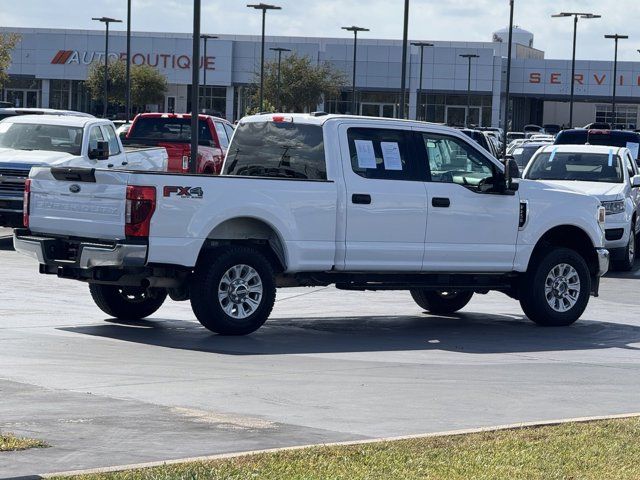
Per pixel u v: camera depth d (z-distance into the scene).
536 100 145.50
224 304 16.31
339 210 16.94
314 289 23.28
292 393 12.31
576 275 19.11
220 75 118.81
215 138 35.69
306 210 16.70
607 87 128.25
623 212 28.05
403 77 50.12
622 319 20.12
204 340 16.05
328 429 10.55
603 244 19.67
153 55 118.25
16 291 20.34
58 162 27.56
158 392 12.07
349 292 22.92
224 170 18.23
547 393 12.87
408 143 17.66
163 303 19.72
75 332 16.28
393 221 17.34
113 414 10.83
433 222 17.67
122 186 15.59
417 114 99.12
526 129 117.88
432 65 119.88
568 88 128.75
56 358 13.98
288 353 15.24
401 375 13.76
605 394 12.94
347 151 17.17
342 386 12.84
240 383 12.80
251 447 9.70
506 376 13.98
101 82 108.44
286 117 17.66
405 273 17.69
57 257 16.44
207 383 12.70
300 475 8.68
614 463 9.50
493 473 8.99
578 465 9.38
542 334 18.06
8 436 9.70
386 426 10.79
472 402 12.16
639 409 12.09
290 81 112.38
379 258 17.30
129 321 17.64
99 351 14.68
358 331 17.70
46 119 29.30
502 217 18.27
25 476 8.41
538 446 9.96
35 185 16.59
